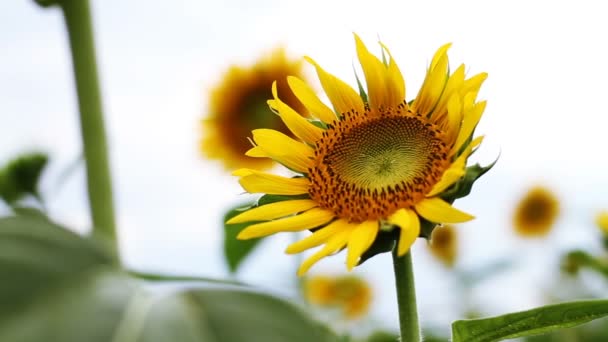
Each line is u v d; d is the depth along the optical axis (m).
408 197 0.91
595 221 2.19
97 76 0.91
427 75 0.97
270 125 1.67
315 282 2.21
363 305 2.20
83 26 0.91
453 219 0.87
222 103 1.67
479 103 0.90
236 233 1.34
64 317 0.48
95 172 0.90
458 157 0.90
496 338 0.88
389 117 0.97
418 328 0.88
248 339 0.48
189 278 0.77
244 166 1.69
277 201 0.95
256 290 0.53
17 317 0.47
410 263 0.89
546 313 0.86
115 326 0.48
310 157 0.97
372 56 0.98
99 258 0.53
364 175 0.94
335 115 0.99
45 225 0.52
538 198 2.45
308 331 0.50
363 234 0.89
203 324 0.49
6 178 1.21
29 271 0.49
